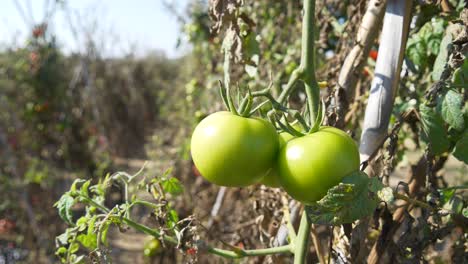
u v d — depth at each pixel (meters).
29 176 1.73
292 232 0.39
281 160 0.30
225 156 0.30
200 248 0.39
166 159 1.88
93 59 3.27
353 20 0.48
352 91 0.40
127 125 3.99
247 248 0.69
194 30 1.51
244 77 0.73
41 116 2.01
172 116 2.54
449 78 0.34
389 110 0.36
